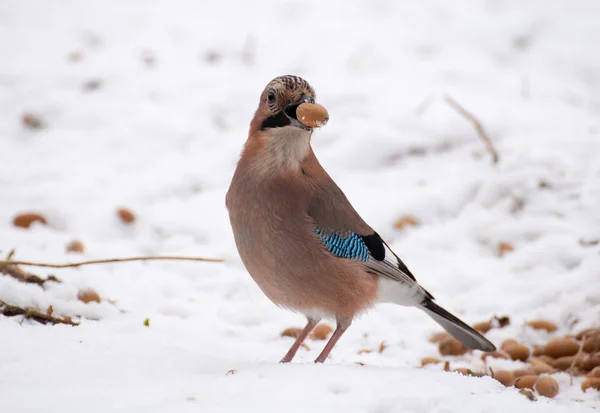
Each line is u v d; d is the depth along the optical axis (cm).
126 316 818
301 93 721
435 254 1070
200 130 1404
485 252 1079
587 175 1194
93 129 1417
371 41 1788
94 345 674
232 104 1492
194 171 1288
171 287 960
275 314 916
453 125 1357
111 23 1894
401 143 1320
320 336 869
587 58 1725
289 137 723
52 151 1349
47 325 732
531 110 1434
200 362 645
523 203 1154
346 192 1209
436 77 1602
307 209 727
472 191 1191
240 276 1009
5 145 1371
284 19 1939
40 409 520
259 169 729
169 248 1094
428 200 1173
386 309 948
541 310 911
